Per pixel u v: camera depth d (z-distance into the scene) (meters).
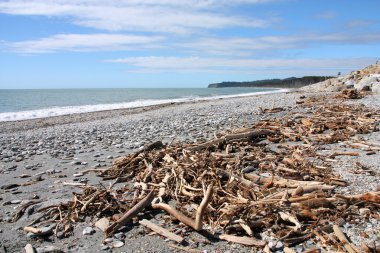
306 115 17.28
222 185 7.50
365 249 4.83
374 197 6.16
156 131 16.20
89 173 9.69
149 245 5.46
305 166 8.63
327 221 5.73
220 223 5.83
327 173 8.05
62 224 6.31
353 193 6.84
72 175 9.58
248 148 10.73
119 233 5.84
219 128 15.74
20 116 31.95
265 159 9.40
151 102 50.09
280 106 22.86
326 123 14.02
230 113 21.14
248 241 5.27
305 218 5.88
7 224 6.46
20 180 9.37
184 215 5.97
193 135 14.31
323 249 5.05
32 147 14.27
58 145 14.46
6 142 16.08
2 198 7.89
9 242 5.72
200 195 6.89
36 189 8.45
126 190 7.84
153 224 5.99
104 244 5.55
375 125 13.30
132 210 6.25
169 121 20.12
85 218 6.57
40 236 5.92
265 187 7.33
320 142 11.44
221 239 5.49
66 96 82.19
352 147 10.55
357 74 43.75
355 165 8.61
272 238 5.38
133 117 25.16
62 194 7.95
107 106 43.03
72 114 32.78
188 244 5.42
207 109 25.84
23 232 6.09
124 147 13.17
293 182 7.37
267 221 5.74
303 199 6.30
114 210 6.75
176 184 7.53
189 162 8.69
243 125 15.99
